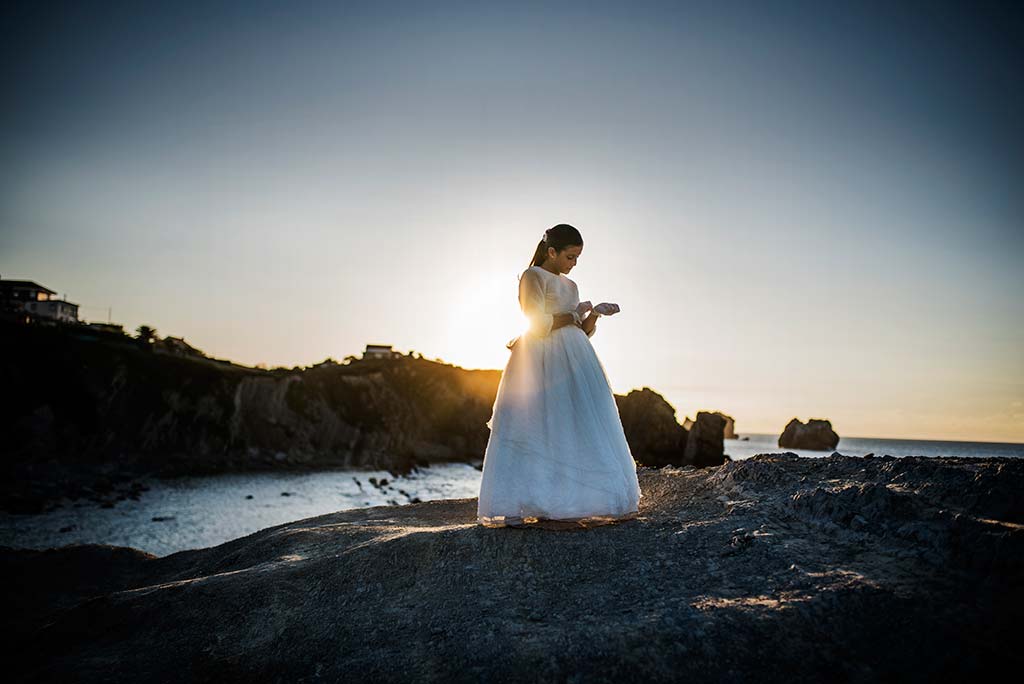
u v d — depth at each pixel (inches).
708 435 2174.0
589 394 168.1
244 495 1457.9
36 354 2034.9
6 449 1724.9
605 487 159.2
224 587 143.5
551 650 105.8
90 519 1018.1
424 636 117.5
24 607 189.6
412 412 3006.9
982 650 90.0
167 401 2146.9
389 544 153.4
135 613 139.2
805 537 132.9
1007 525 108.4
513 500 158.9
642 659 100.2
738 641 100.2
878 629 98.2
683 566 130.3
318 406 2613.2
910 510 126.8
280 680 111.0
